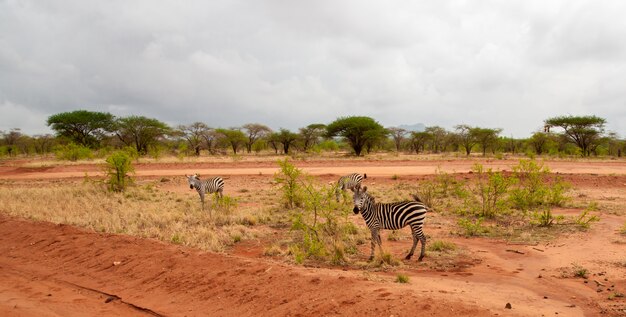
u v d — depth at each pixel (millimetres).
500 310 6211
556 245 11195
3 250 11789
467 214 15828
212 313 7336
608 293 7520
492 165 33938
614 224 13602
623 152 65562
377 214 10016
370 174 28484
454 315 6012
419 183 24312
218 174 30109
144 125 54062
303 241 11969
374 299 6684
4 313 7672
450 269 9297
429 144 77938
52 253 11047
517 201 16875
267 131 68062
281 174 25438
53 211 16312
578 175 25688
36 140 74000
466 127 56875
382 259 9695
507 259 10055
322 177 27125
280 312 6883
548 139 55438
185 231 12984
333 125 55500
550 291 7680
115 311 7809
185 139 59969
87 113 57281
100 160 41469
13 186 26188
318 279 7633
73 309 7902
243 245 11898
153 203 19078
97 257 10367
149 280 8922
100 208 17156
